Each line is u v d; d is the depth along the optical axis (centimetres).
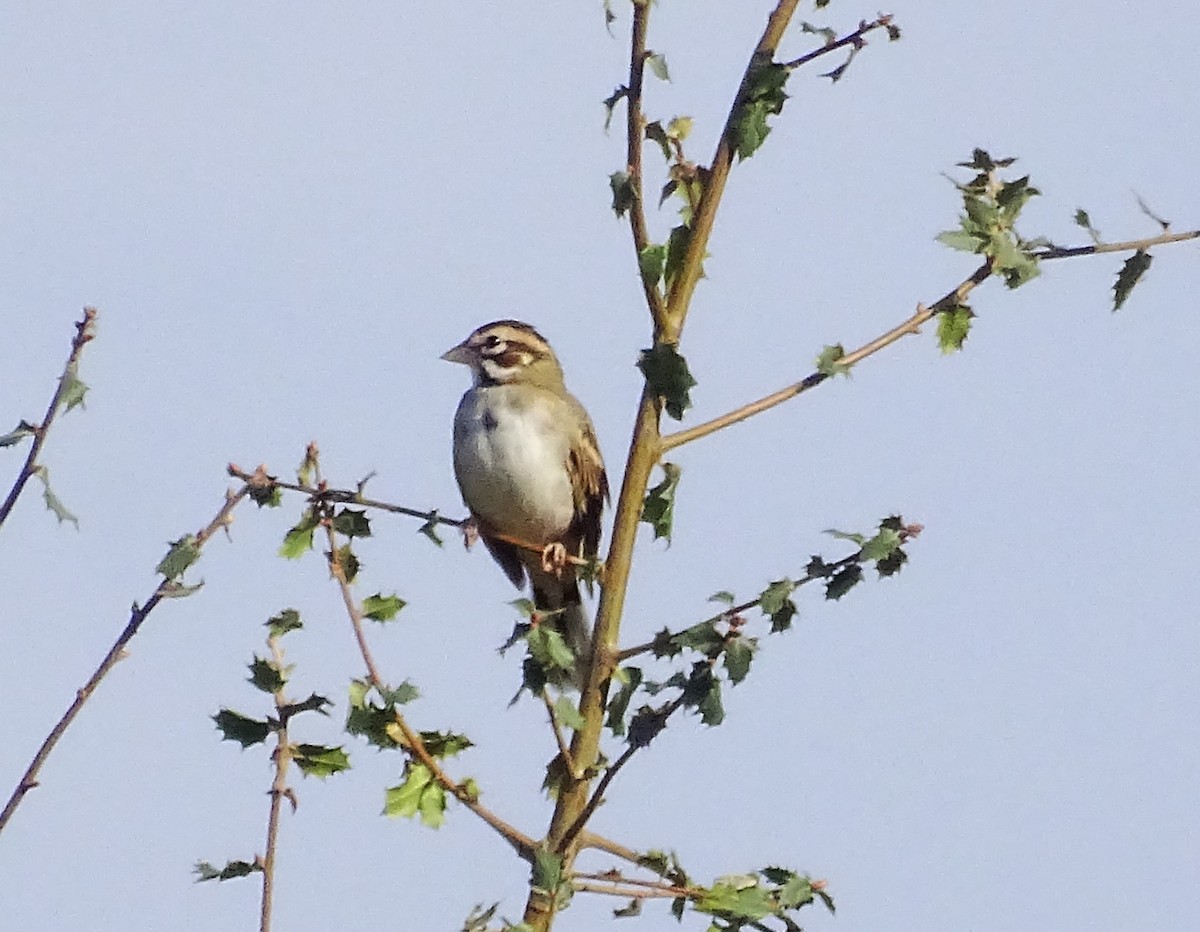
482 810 963
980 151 1090
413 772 952
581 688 1006
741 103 1041
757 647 919
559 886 936
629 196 1016
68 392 940
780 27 1055
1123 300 1098
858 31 1035
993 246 1064
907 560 936
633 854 993
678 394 977
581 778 984
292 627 951
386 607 958
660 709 933
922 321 1069
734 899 970
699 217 1037
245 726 934
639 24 1013
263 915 918
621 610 1016
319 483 970
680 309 1027
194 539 938
